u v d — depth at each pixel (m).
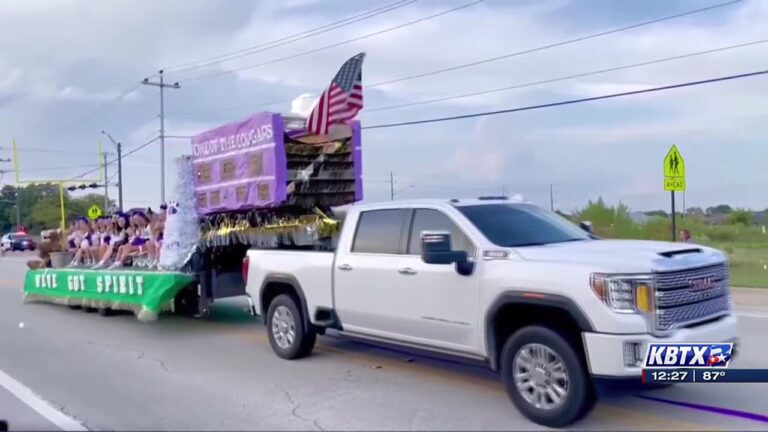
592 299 5.23
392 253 7.07
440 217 6.73
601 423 5.69
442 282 6.41
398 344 7.07
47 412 6.48
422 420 5.93
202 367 8.26
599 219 24.25
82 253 14.71
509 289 5.78
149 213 13.40
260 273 8.78
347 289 7.47
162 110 43.56
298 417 6.12
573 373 5.37
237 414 6.27
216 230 11.06
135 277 11.38
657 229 23.80
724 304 5.86
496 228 6.45
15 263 36.22
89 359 8.98
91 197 85.25
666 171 17.56
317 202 10.50
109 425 6.04
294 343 8.33
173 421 6.11
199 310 10.84
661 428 5.56
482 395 6.68
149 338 10.45
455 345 6.40
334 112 10.58
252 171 10.12
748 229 23.70
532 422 5.73
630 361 5.14
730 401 6.30
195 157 11.30
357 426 5.82
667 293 5.27
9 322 12.62
